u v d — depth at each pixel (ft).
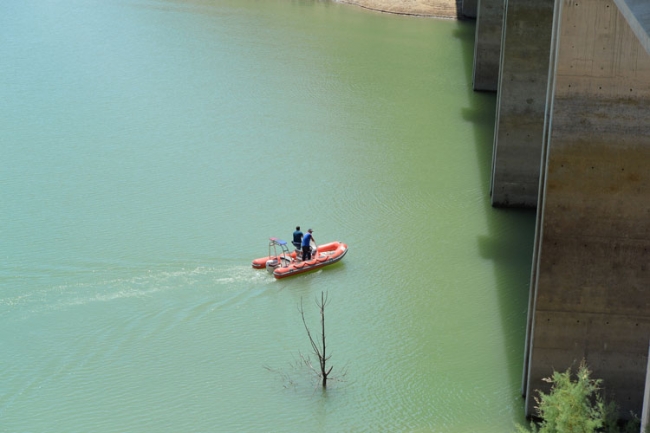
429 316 93.09
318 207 115.55
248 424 75.61
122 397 78.74
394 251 106.01
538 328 76.18
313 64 175.83
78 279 96.43
